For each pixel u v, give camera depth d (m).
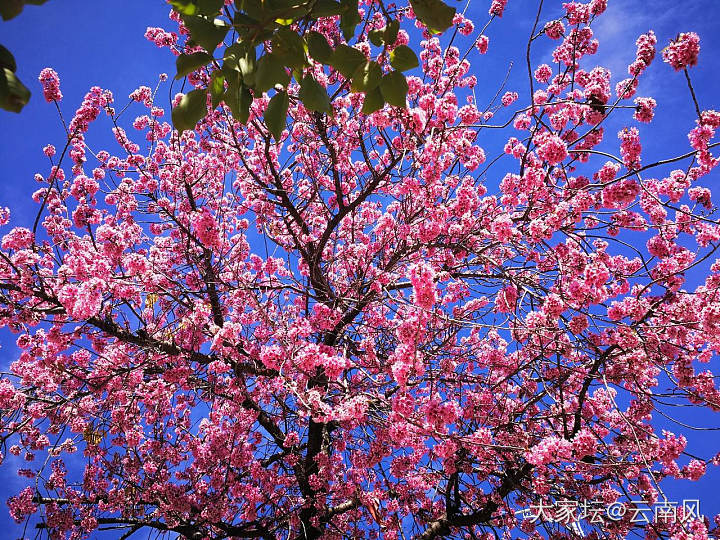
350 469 8.17
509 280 5.10
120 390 7.32
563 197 5.63
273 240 7.18
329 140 7.16
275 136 1.53
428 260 6.64
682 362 5.76
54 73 5.97
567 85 6.51
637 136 5.48
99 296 5.43
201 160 8.81
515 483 6.02
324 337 7.00
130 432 7.97
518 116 6.98
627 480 6.44
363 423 6.88
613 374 6.13
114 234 5.99
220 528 8.00
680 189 5.90
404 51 1.58
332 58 1.58
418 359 3.99
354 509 7.95
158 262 7.89
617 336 5.48
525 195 5.70
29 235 6.16
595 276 4.81
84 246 7.14
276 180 6.86
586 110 5.64
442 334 6.97
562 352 5.21
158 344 6.73
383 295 5.84
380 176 6.51
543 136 4.98
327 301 7.33
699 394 5.18
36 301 6.40
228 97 1.51
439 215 5.29
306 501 7.56
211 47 1.39
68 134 6.11
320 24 6.45
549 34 6.36
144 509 8.52
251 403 7.69
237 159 8.86
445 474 6.91
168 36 7.81
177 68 1.39
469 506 7.43
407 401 4.28
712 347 5.59
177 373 6.83
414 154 5.20
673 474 6.12
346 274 8.19
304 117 6.96
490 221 5.62
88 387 7.71
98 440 7.58
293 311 6.91
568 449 4.41
